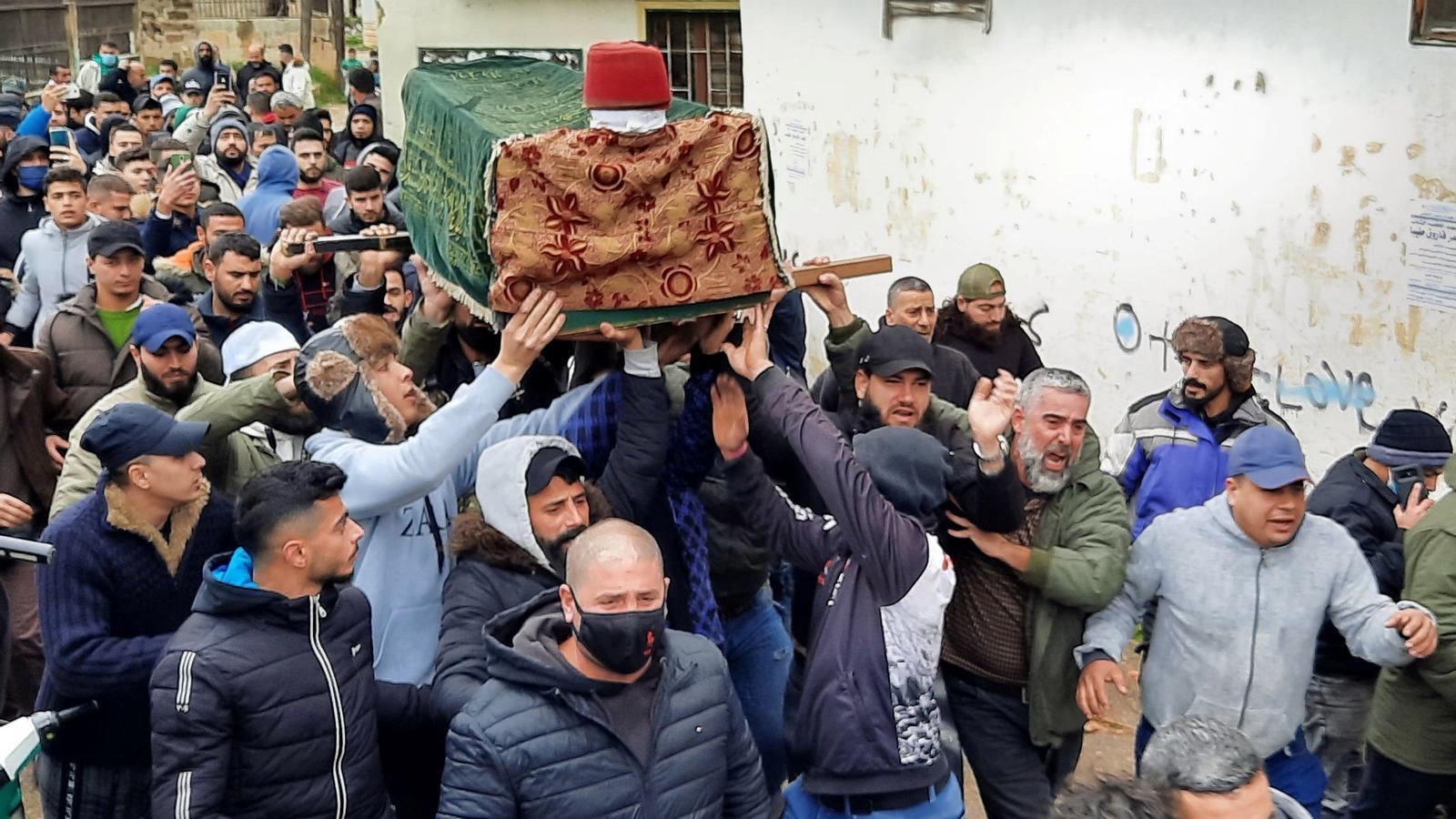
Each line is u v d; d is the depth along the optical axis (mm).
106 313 7547
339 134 17078
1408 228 6992
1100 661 5141
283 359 6051
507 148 4336
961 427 5750
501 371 4551
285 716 4133
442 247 5121
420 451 4562
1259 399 7008
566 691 4020
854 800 4660
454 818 4016
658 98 4395
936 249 10070
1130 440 6816
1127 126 8438
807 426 4641
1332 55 7227
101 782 4824
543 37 15594
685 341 4941
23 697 6621
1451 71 6703
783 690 5609
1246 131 7723
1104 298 8766
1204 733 3465
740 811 4406
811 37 11125
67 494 5617
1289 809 3602
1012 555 5129
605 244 4445
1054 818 3402
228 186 13227
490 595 4648
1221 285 7988
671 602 5121
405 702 4625
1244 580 5027
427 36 15969
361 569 4809
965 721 5430
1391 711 5402
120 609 4762
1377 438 5957
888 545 4492
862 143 10688
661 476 5105
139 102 18156
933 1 9742
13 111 15820
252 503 4148
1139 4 8227
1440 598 5113
